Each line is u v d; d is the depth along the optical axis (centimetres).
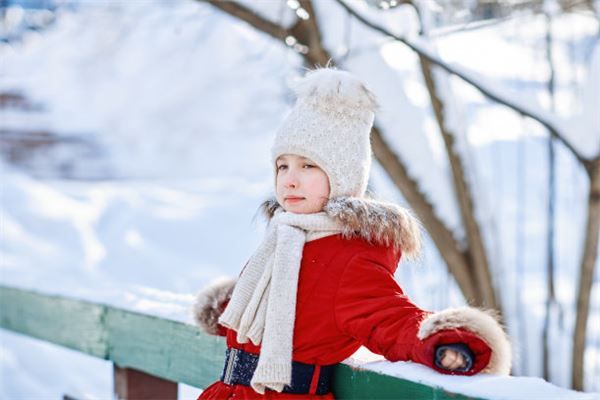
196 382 227
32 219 809
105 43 999
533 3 468
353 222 173
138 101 1055
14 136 1126
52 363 423
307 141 180
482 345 151
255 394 176
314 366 175
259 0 408
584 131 386
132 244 759
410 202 441
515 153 919
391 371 164
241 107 977
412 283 491
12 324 334
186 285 671
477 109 914
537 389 146
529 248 784
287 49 441
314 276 175
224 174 1066
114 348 267
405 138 433
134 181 1088
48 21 804
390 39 417
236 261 748
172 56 979
